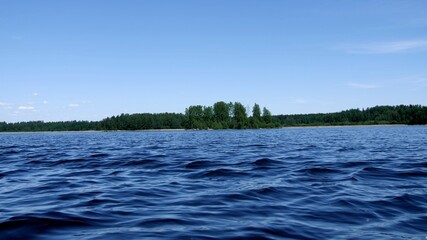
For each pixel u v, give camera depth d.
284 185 11.98
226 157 22.27
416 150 26.20
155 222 7.63
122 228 7.20
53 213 8.45
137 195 10.67
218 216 8.14
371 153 23.98
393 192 10.56
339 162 18.36
